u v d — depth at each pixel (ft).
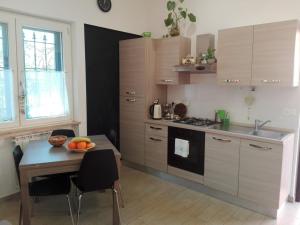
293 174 9.67
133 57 12.53
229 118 11.30
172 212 9.05
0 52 9.38
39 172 7.11
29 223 7.23
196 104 12.43
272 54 8.71
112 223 8.34
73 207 9.34
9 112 9.80
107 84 12.91
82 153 7.87
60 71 11.27
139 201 9.82
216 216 8.81
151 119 12.18
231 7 10.82
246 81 9.41
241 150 9.06
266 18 9.93
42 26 10.39
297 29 8.27
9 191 9.81
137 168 13.20
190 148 10.61
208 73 11.82
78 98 11.65
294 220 8.54
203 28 11.75
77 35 11.31
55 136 9.11
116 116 13.56
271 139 8.32
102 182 7.52
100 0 12.01
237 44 9.48
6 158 9.58
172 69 11.76
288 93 9.62
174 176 11.51
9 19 9.43
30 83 10.27
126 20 13.33
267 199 8.64
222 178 9.71
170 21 12.24
